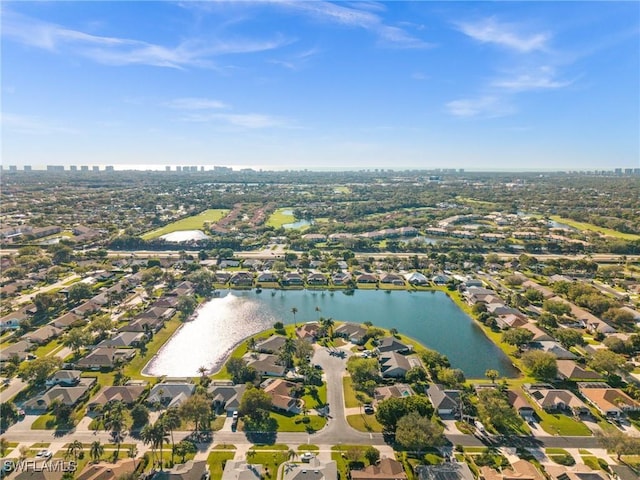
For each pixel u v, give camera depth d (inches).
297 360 5954.7
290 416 4793.3
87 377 5590.6
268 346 6397.6
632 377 5629.9
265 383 5393.7
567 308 7696.9
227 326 7475.4
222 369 5900.6
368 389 5270.7
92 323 6766.7
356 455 4060.0
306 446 4301.2
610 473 3934.5
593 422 4739.2
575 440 4426.7
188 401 4480.8
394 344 6432.1
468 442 4387.3
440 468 3873.0
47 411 4810.5
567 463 4072.3
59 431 4480.8
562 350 6299.2
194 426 4579.2
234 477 3799.2
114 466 3841.0
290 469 3885.3
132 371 5807.1
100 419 4645.7
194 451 4197.8
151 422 4611.2
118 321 7401.6
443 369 5659.5
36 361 5423.2
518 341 6397.6
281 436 4451.3
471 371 5959.6
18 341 6560.0
